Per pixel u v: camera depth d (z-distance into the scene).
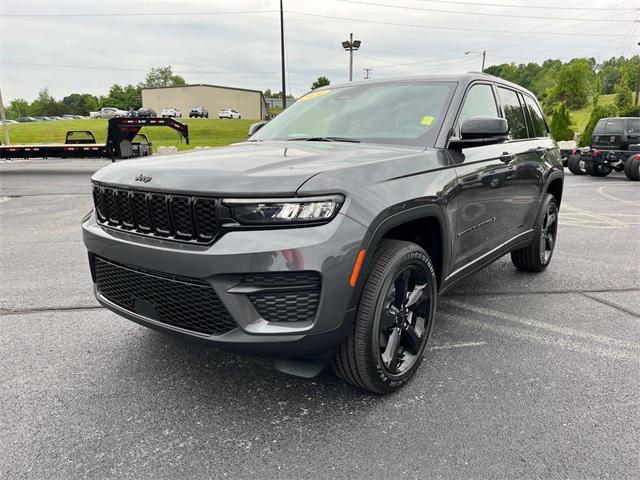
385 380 2.58
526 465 2.11
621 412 2.52
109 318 3.82
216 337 2.23
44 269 5.23
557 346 3.31
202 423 2.43
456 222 3.05
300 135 3.52
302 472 2.07
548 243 5.15
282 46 29.19
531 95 4.87
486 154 3.46
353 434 2.33
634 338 3.45
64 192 12.23
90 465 2.12
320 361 2.38
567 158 17.94
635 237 6.85
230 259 2.11
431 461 2.14
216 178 2.21
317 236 2.14
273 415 2.50
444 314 3.91
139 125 17.44
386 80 3.78
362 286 2.32
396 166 2.59
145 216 2.42
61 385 2.80
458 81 3.43
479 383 2.81
